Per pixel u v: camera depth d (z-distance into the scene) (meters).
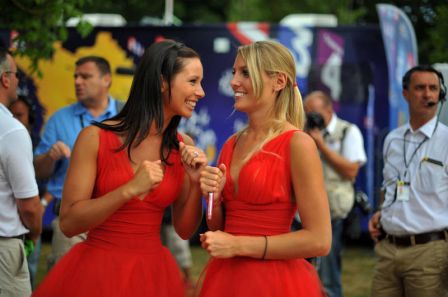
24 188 4.25
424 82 4.93
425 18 11.69
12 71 4.47
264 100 3.58
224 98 10.05
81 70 5.89
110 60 10.05
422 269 4.89
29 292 4.48
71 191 3.51
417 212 4.93
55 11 6.49
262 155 3.51
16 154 4.21
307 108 7.12
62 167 5.70
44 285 3.60
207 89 10.07
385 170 5.25
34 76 9.98
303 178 3.42
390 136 5.24
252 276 3.46
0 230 4.26
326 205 3.43
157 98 3.60
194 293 3.81
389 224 5.05
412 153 5.02
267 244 3.40
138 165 3.61
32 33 6.53
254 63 3.54
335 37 10.05
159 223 3.72
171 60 3.60
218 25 10.05
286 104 3.62
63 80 10.02
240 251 3.38
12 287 4.36
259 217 3.50
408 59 8.93
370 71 10.01
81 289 3.52
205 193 3.47
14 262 4.34
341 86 10.04
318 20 10.65
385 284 5.14
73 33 10.04
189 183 3.81
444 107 5.41
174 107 3.63
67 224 3.47
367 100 10.02
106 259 3.55
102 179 3.57
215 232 3.37
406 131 5.13
